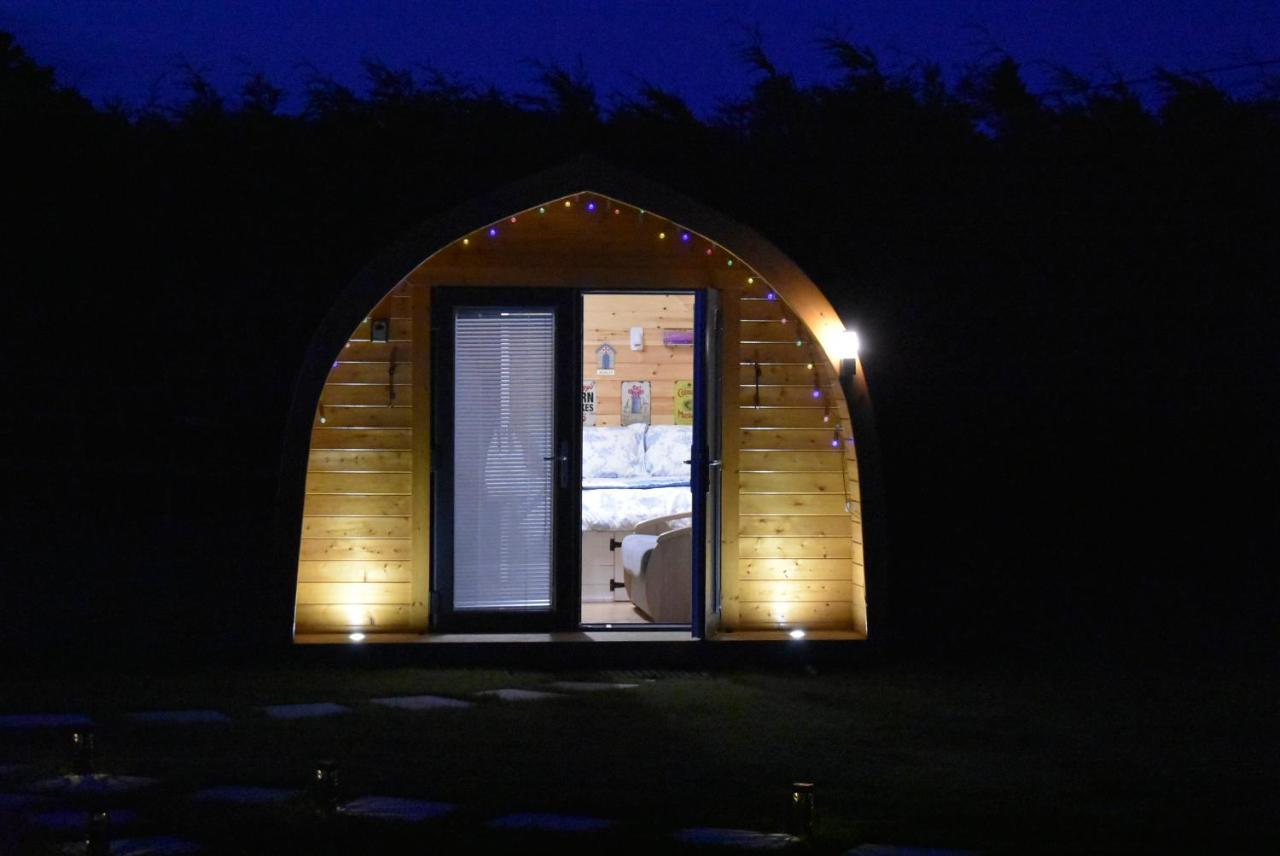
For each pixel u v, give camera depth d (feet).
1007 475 31.58
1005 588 31.58
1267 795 19.83
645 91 30.07
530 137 29.53
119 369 30.17
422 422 31.55
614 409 46.57
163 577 29.99
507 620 31.71
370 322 31.60
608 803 19.01
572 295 31.83
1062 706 25.99
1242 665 29.96
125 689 26.66
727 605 32.14
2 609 30.01
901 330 30.86
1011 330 31.55
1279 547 32.63
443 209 29.50
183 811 18.12
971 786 20.21
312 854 16.39
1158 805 19.24
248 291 29.94
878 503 30.63
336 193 29.81
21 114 30.27
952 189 31.24
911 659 30.78
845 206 30.68
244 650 29.86
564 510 31.86
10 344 30.22
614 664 30.27
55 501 30.17
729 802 19.13
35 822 17.51
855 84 31.58
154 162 30.17
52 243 30.32
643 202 30.35
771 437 32.45
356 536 31.53
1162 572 32.24
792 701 26.43
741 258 30.96
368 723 23.89
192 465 30.04
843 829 17.76
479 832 17.37
